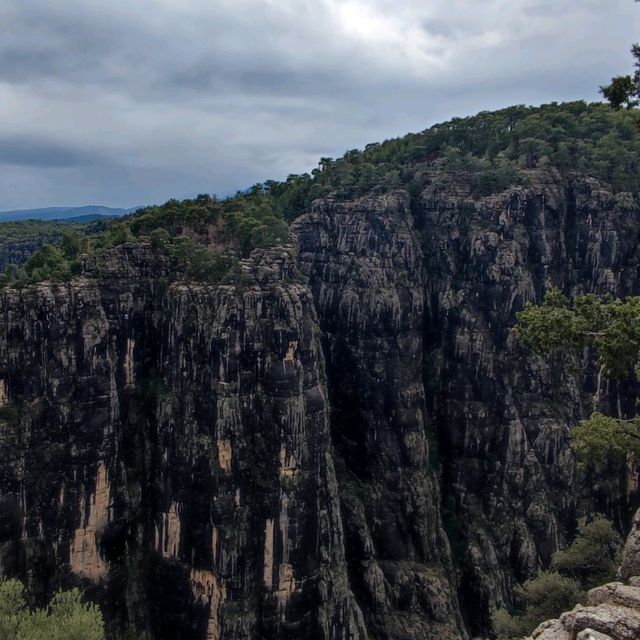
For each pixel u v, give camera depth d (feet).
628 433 126.00
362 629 230.27
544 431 294.66
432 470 305.73
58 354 196.65
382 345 301.43
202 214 248.32
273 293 215.72
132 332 221.05
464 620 282.36
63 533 200.13
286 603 212.23
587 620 80.23
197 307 213.66
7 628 132.87
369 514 290.76
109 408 208.13
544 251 307.37
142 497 221.46
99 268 213.87
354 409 306.14
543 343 124.57
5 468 186.80
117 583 213.46
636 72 121.19
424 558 284.61
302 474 214.07
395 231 308.81
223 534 205.67
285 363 211.61
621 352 115.24
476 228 309.63
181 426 213.87
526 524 288.71
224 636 204.54
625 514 299.38
